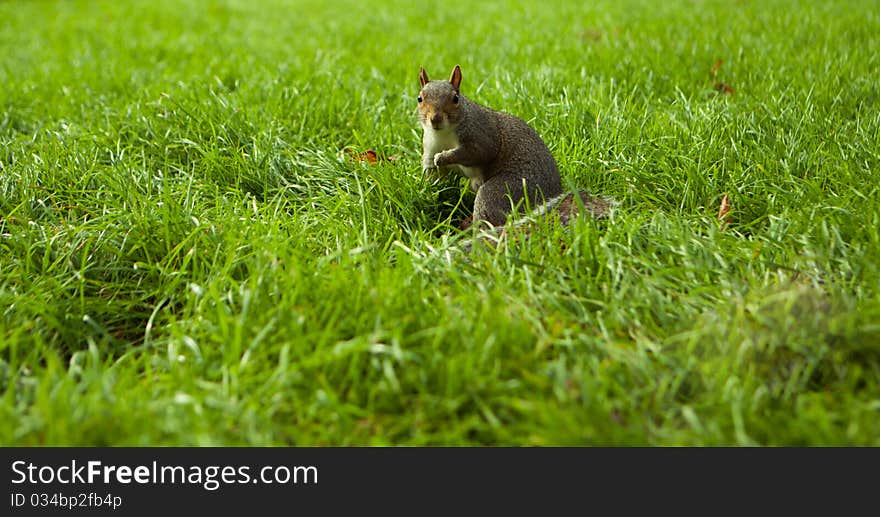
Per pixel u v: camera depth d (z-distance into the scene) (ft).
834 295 9.52
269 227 12.34
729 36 24.07
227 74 22.61
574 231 11.48
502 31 29.07
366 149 16.43
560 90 19.27
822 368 8.82
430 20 33.24
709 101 17.83
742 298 9.72
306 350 9.10
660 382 8.77
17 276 11.26
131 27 34.58
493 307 9.43
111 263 11.59
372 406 8.51
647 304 9.87
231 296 10.19
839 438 7.78
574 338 9.42
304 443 8.32
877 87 17.81
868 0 29.76
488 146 13.51
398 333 8.91
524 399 8.52
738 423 7.82
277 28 33.45
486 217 13.29
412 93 20.02
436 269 10.93
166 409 8.32
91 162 15.15
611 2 34.50
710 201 13.16
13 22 37.88
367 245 11.20
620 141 15.57
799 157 14.29
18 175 14.21
